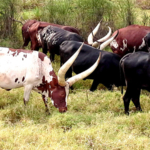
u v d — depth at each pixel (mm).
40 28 16125
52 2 20141
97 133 9219
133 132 9539
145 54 10500
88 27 19406
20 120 10227
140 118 10141
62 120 9906
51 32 15023
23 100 11641
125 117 10469
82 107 11414
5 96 11906
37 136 8977
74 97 12133
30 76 10344
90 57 12469
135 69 10469
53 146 8406
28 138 8828
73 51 12648
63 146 8438
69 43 12883
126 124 10141
